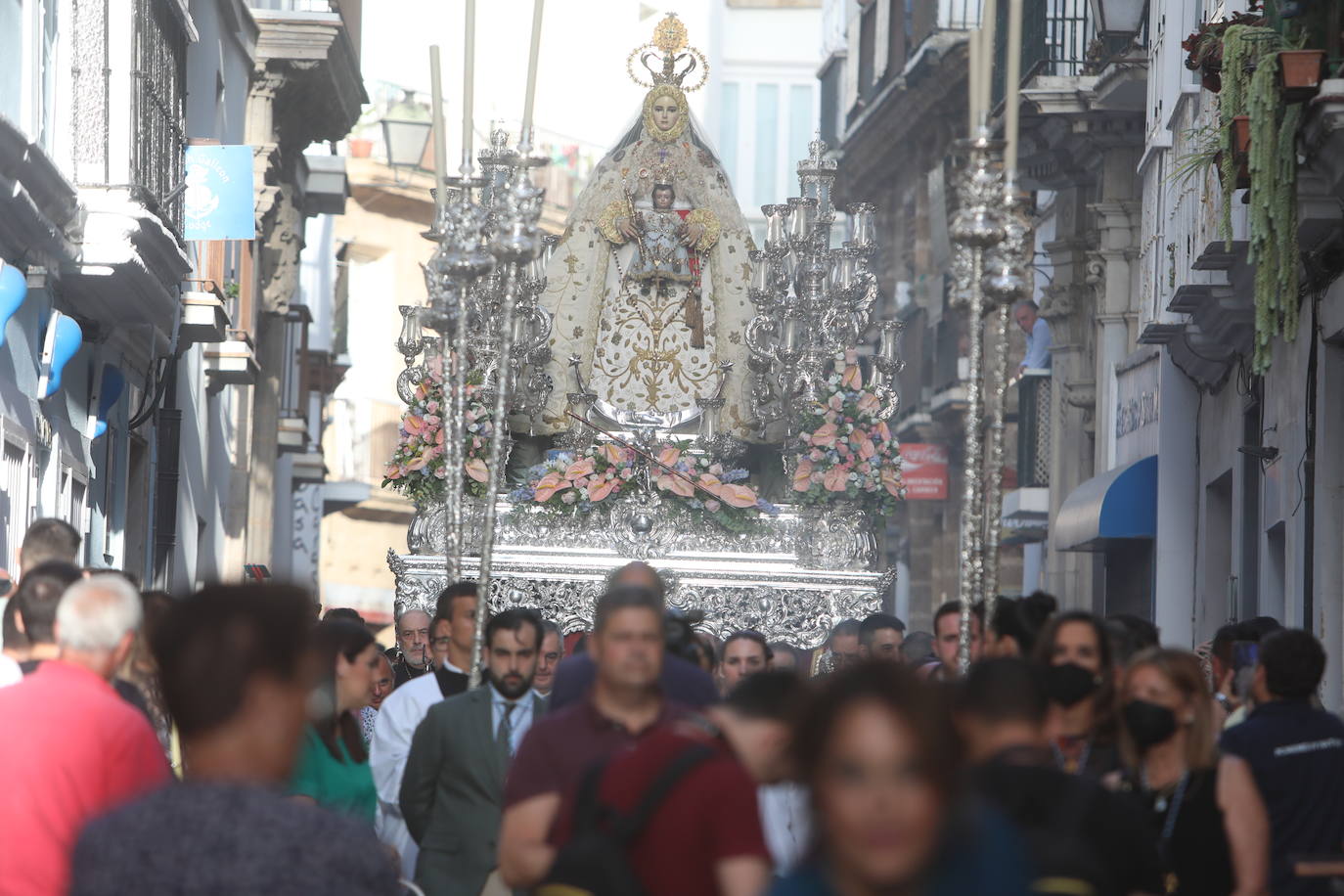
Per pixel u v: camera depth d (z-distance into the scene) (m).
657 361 43.28
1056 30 61.97
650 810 12.38
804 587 40.16
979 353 22.05
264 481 67.62
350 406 106.00
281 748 10.65
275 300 67.81
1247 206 34.22
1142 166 46.81
